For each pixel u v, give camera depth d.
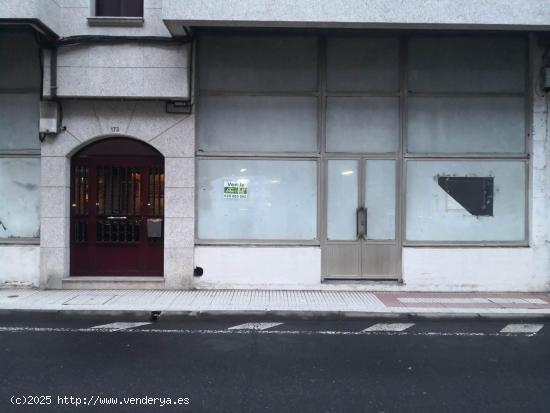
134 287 9.24
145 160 9.60
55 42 8.84
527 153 9.45
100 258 9.63
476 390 4.82
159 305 7.90
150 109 9.20
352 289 9.27
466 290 9.30
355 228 9.40
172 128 9.20
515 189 9.45
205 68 9.40
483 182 9.43
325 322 7.49
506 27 8.37
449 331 7.01
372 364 5.59
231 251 9.27
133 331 6.93
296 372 5.32
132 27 9.05
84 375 5.18
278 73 9.41
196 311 7.58
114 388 4.83
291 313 7.61
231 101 9.41
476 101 9.46
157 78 8.95
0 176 9.45
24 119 9.44
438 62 9.46
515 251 9.33
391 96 9.40
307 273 9.30
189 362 5.62
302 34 9.37
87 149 9.55
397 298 8.65
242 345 6.29
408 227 9.41
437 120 9.44
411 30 9.19
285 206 9.42
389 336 6.75
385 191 9.41
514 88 9.47
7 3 8.08
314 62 9.43
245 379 5.09
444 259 9.32
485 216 9.43
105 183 9.62
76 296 8.57
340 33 9.34
